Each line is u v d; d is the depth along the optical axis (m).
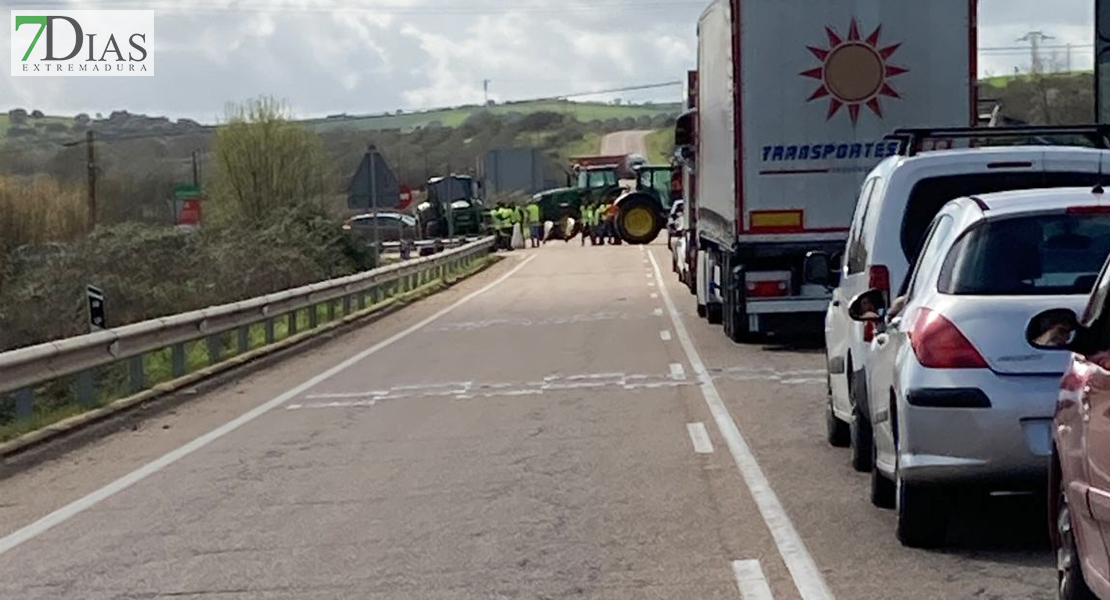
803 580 8.06
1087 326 6.23
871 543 8.91
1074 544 6.40
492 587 8.21
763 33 20.42
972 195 9.63
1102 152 10.49
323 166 64.56
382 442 13.99
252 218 43.88
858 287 11.16
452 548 9.26
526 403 16.45
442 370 20.44
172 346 20.02
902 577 8.04
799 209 20.58
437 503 10.78
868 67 20.23
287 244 38.22
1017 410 7.80
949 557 8.48
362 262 43.19
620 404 16.02
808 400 15.80
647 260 50.91
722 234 22.52
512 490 11.17
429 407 16.50
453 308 33.72
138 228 36.66
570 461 12.38
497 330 27.17
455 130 191.62
